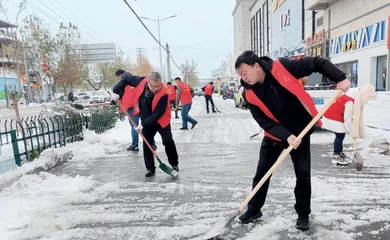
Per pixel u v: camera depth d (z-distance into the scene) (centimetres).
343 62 1666
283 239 269
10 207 354
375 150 556
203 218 318
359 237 266
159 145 718
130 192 403
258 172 296
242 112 1541
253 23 5397
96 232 296
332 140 680
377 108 759
